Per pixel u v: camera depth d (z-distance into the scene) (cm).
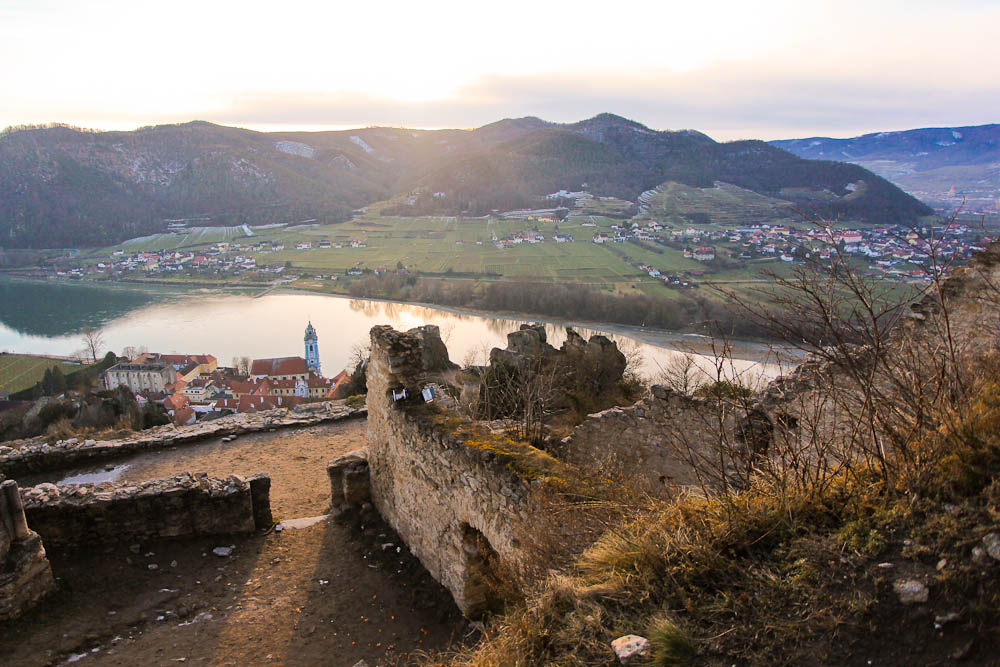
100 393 2736
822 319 516
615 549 482
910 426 468
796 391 731
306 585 905
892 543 391
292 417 1741
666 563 440
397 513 1030
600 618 416
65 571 873
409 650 757
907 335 671
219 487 1026
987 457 405
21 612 773
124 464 1424
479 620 798
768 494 478
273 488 1293
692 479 852
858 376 523
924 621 340
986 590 335
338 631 798
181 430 1608
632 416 966
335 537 1055
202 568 940
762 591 396
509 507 688
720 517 468
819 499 454
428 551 919
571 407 1559
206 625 803
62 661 715
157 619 811
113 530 945
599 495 634
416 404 988
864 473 466
